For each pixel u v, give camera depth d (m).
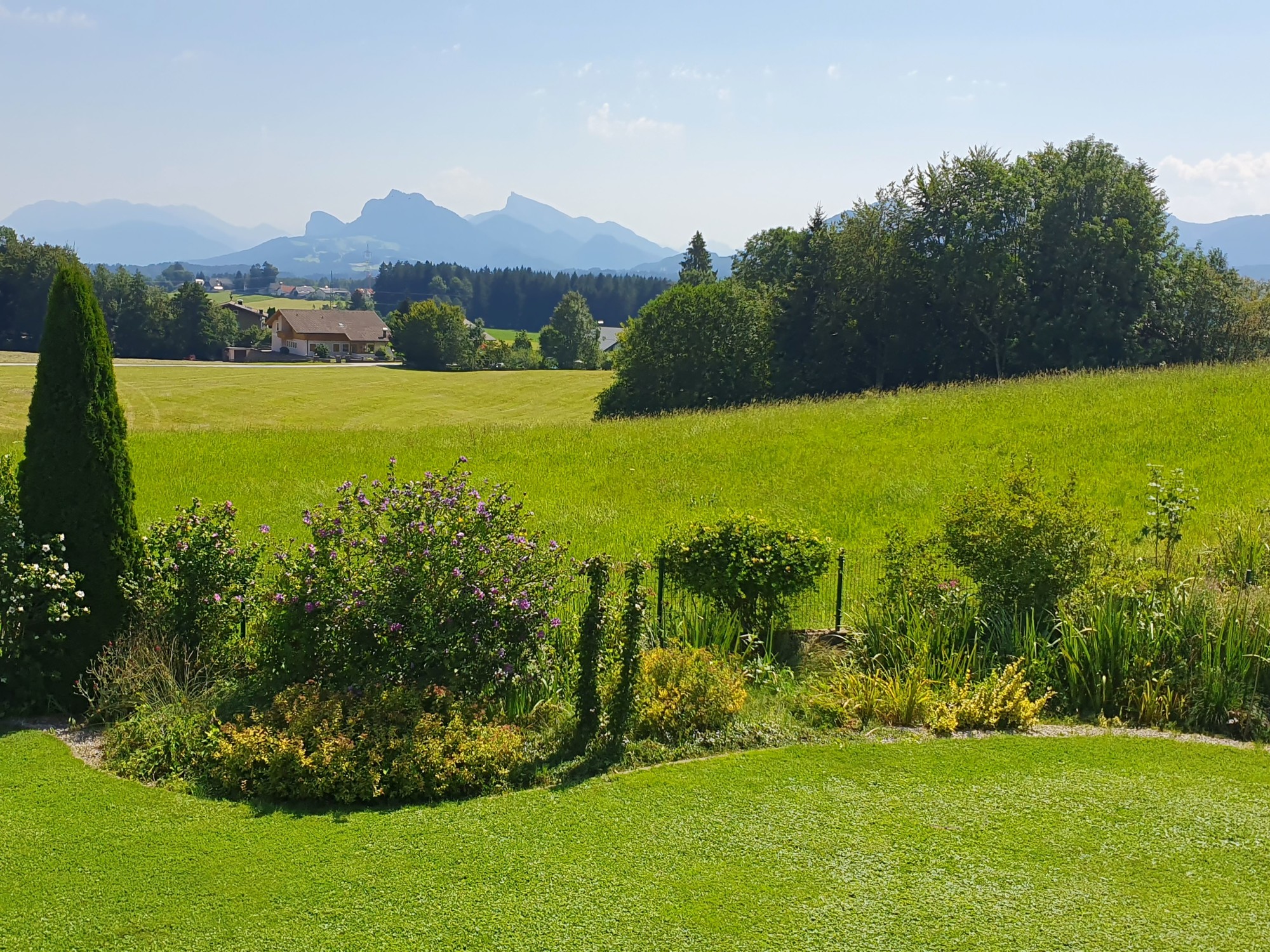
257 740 6.75
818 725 7.72
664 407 48.81
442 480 8.70
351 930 4.81
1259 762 6.98
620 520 15.29
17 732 7.73
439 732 6.98
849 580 11.36
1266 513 12.02
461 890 5.18
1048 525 9.02
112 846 5.73
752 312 49.97
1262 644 8.12
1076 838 5.72
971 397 25.45
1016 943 4.65
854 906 4.98
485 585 8.06
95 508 8.44
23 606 8.01
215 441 25.88
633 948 4.62
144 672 7.99
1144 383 24.88
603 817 6.07
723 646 9.15
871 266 47.84
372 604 7.91
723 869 5.38
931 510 15.43
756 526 9.60
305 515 8.48
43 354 8.42
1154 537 11.07
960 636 9.02
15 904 5.08
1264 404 20.81
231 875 5.38
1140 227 42.91
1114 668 8.27
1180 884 5.20
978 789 6.45
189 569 8.84
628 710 7.32
